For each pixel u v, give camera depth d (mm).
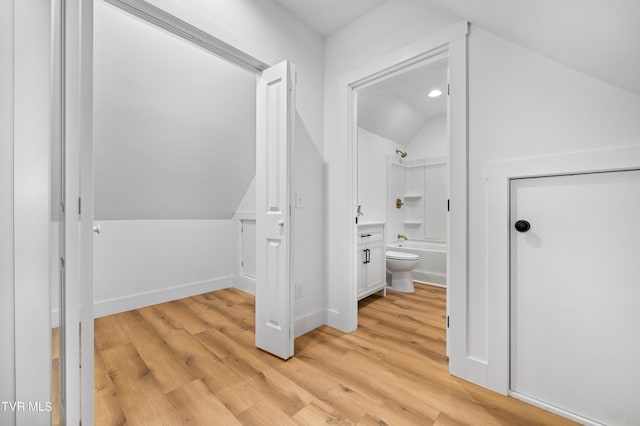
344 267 2105
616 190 1082
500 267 1342
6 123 593
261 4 1792
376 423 1141
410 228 4336
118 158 2166
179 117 2213
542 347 1246
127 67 1789
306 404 1257
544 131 1233
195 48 1969
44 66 633
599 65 1001
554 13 845
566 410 1182
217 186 2947
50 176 646
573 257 1175
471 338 1439
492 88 1382
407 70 1828
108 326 2156
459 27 1486
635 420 1039
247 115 2553
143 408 1223
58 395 694
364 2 1897
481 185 1416
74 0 601
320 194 2236
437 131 4094
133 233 2627
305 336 1995
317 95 2221
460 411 1215
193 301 2830
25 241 612
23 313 608
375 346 1835
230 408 1227
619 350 1073
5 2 591
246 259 3227
